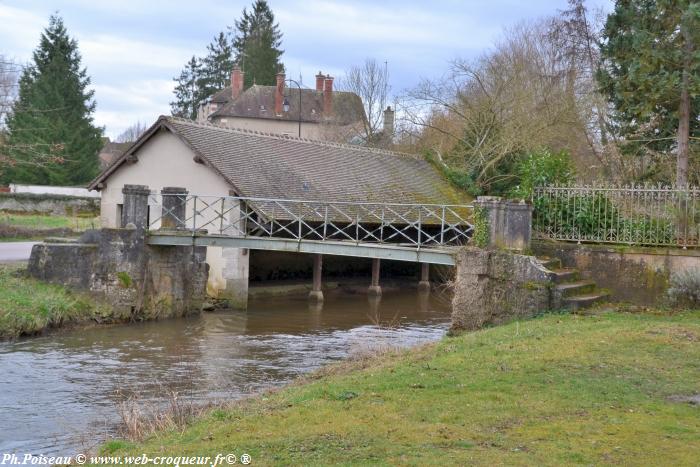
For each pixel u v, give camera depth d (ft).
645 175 85.51
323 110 184.24
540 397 26.37
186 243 69.46
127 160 88.33
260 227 73.82
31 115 152.76
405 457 20.38
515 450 20.94
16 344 57.57
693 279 45.29
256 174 83.10
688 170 74.13
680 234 47.34
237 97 199.72
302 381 37.58
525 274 46.42
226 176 78.48
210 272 81.61
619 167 97.30
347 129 162.09
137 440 27.20
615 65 80.48
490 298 47.39
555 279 46.01
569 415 24.35
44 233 115.14
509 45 130.31
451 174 115.96
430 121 133.28
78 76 168.96
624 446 21.21
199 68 236.02
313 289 90.12
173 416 31.04
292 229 84.38
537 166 53.31
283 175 86.74
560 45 111.65
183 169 83.66
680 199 47.57
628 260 48.16
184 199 73.61
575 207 50.85
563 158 54.95
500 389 27.53
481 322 47.16
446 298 97.91
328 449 21.31
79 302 67.10
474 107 120.06
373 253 59.06
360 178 98.84
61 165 160.35
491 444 21.52
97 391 43.70
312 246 62.80
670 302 46.24
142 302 70.59
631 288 47.98
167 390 43.68
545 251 50.85
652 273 47.39
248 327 69.56
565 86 116.88
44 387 44.60
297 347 59.16
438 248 55.88
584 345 34.60
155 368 50.42
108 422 36.55
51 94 161.27
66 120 163.63
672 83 62.03
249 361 53.16
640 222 48.60
